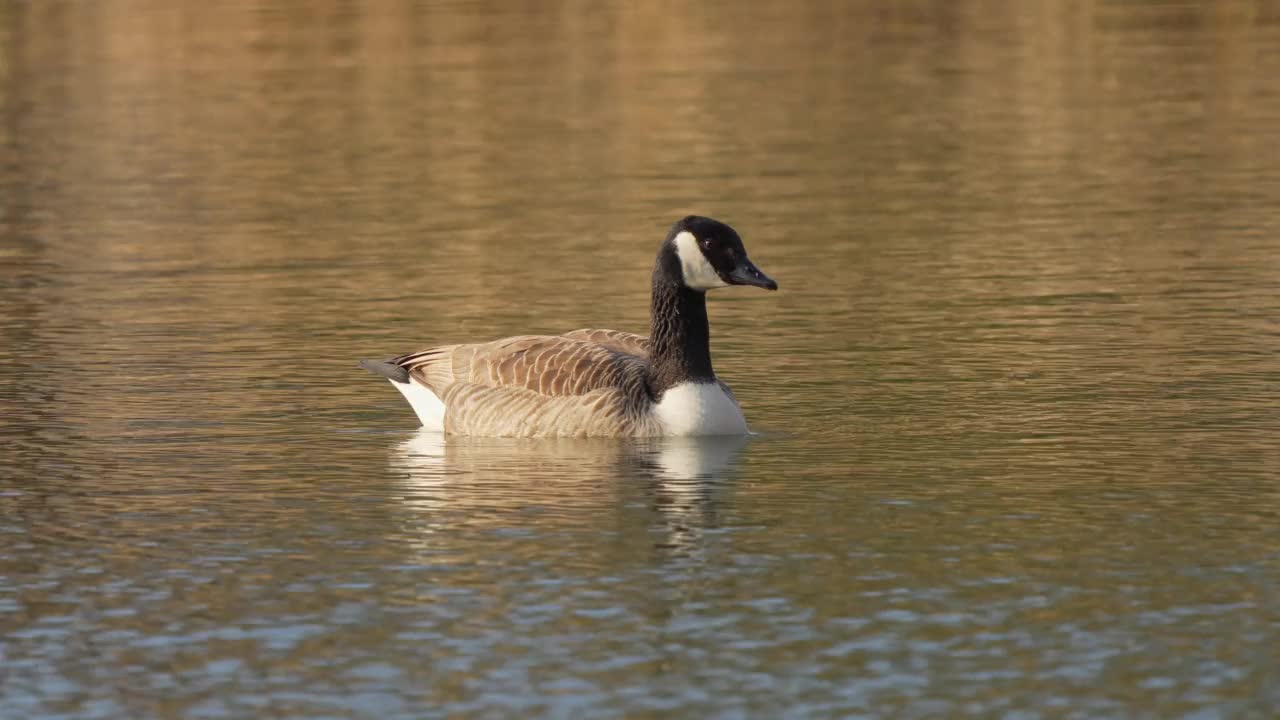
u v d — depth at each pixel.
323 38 46.91
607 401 16.75
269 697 10.55
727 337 21.28
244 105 39.56
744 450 16.27
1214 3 50.41
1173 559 12.79
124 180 32.81
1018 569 12.62
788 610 11.84
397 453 16.39
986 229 27.59
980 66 42.75
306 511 14.46
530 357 17.09
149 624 11.80
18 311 23.12
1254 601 11.86
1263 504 14.14
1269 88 39.59
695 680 10.68
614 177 32.25
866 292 23.55
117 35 47.16
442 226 28.56
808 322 21.94
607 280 24.47
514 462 15.95
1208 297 22.70
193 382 19.28
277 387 19.11
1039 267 24.86
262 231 28.45
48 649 11.40
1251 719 10.03
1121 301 22.59
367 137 36.19
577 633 11.48
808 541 13.39
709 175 32.28
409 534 13.76
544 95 40.03
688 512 14.23
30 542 13.69
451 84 41.34
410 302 23.39
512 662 11.02
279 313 22.84
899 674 10.73
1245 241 26.25
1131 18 48.81
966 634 11.37
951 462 15.68
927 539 13.38
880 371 19.41
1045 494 14.59
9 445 16.73
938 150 34.22
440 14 49.97
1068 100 38.88
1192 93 39.34
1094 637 11.27
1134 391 18.22
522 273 25.08
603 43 45.84
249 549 13.44
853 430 16.95
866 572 12.61
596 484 15.14
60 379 19.45
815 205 29.67
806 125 36.69
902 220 28.41
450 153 34.66
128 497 14.96
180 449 16.56
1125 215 28.42
